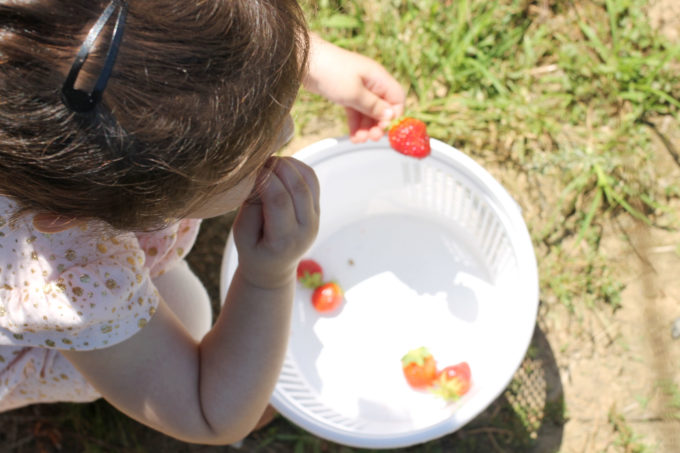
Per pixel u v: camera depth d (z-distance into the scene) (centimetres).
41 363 112
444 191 143
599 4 171
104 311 88
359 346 156
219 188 67
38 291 88
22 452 167
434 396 148
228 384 97
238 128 62
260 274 92
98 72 56
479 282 155
